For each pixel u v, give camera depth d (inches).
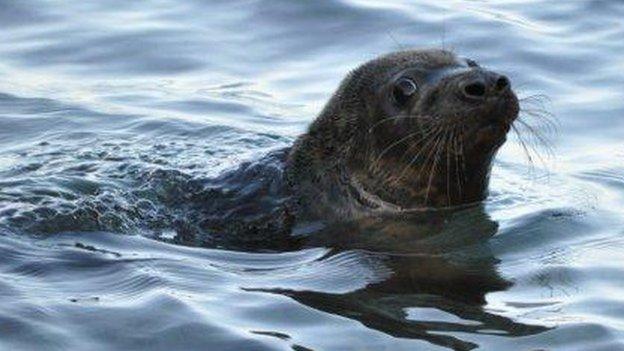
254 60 922.1
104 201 674.8
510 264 623.8
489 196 711.1
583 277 604.1
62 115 845.2
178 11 986.7
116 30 961.5
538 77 877.8
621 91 858.8
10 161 757.9
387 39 930.1
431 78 676.7
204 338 533.3
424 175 682.2
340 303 574.2
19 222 642.8
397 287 594.6
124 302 565.3
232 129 815.1
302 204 684.1
